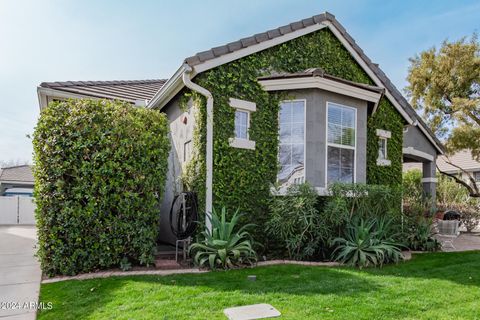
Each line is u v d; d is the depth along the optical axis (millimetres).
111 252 6602
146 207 6922
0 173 27328
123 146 6723
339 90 9148
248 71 8906
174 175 9602
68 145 6465
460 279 6195
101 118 6734
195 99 8344
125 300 4652
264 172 8805
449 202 18391
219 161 8188
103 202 6500
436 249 9992
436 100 18969
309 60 10164
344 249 7434
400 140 12172
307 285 5488
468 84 17969
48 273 6332
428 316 4297
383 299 4879
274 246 8492
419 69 19562
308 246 7781
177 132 9711
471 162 25578
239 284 5488
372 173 11125
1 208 21172
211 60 8172
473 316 4324
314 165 8648
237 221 8250
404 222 9852
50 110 6566
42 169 6406
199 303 4520
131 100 11469
